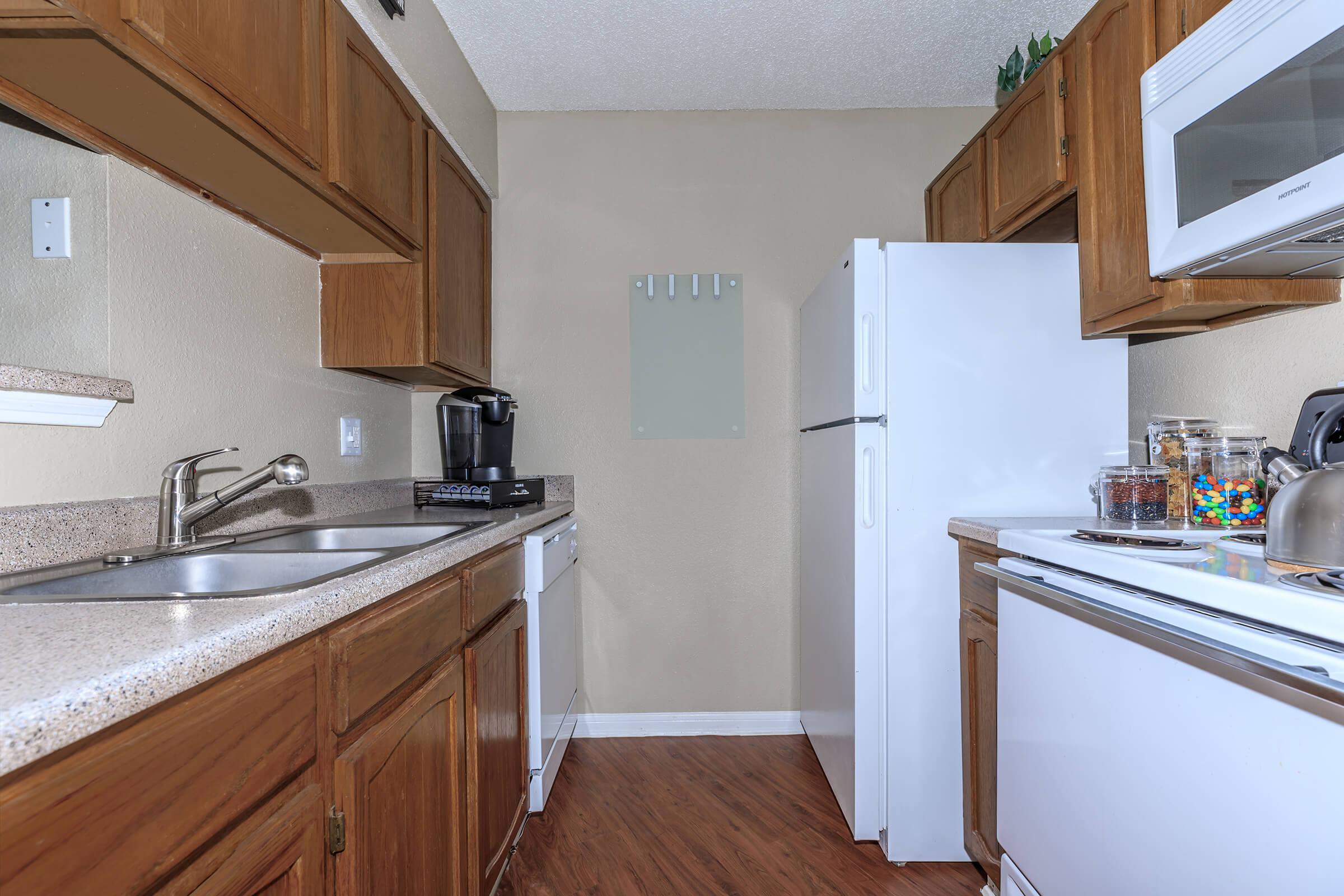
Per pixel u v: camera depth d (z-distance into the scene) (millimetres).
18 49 834
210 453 1197
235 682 652
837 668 1880
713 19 1962
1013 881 1255
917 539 1666
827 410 1984
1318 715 648
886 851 1677
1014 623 1248
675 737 2469
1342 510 840
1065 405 1669
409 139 1719
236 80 1029
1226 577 803
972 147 2084
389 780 954
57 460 1015
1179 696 833
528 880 1602
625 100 2430
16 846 432
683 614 2500
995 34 2045
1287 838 681
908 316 1666
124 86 926
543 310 2504
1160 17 1284
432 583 1157
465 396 2104
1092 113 1523
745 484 2494
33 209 1066
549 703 1962
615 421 2500
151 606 728
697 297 2504
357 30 1423
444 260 1926
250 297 1503
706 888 1572
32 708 434
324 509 1746
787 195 2490
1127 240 1410
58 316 1077
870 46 2104
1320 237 1034
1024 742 1208
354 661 863
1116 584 983
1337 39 887
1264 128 1013
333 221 1505
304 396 1723
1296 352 1387
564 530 2129
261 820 694
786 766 2211
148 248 1204
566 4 1885
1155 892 873
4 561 904
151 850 541
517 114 2508
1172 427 1594
